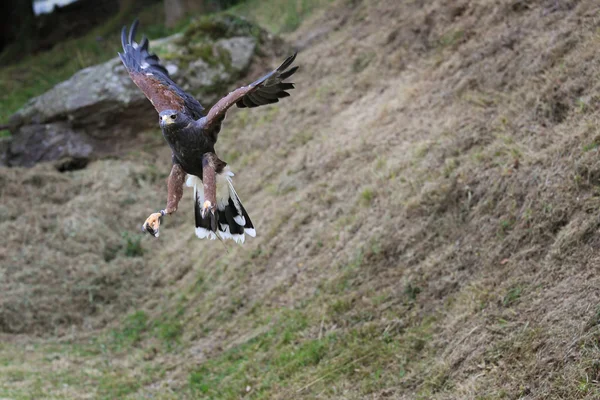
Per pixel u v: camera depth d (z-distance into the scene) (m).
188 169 6.93
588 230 8.83
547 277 8.85
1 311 15.73
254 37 21.97
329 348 10.43
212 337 12.93
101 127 21.28
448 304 9.75
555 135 10.47
